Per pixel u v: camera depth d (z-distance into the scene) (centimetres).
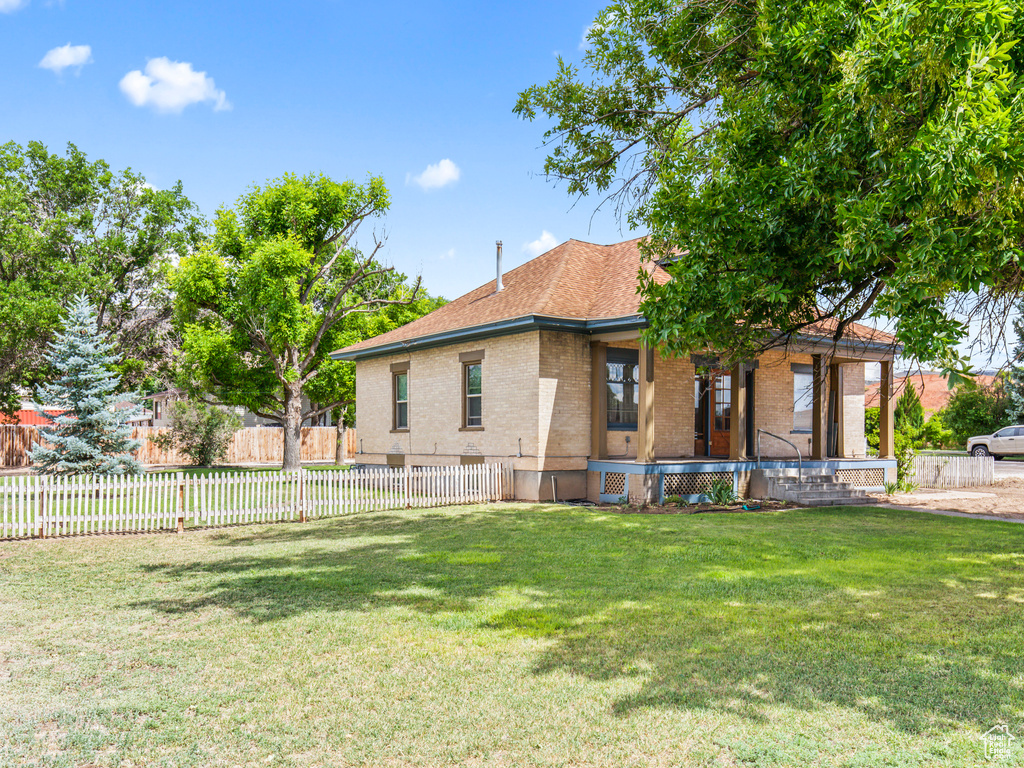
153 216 4034
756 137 862
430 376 2266
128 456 2108
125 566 1030
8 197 3603
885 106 659
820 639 649
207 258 2961
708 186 860
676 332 874
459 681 552
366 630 687
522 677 559
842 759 422
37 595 846
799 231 804
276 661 601
